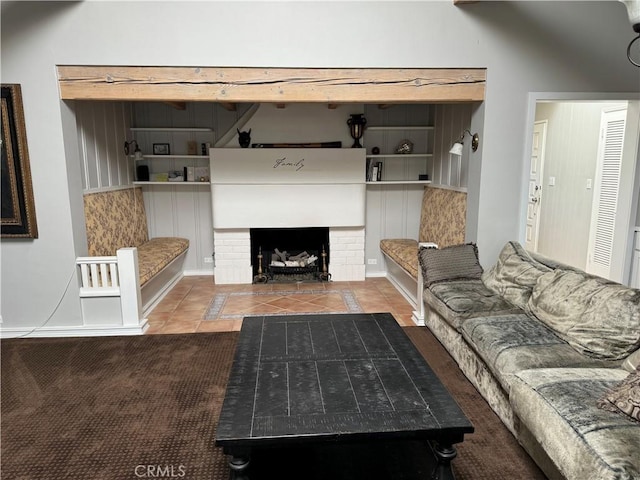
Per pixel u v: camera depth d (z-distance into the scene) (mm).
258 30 3451
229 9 3410
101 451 2201
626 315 2279
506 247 3641
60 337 3678
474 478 2018
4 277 3607
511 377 2174
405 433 1657
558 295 2738
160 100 3549
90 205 3943
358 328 2682
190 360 3250
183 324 3988
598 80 3684
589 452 1546
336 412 1764
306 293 4934
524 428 2178
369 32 3514
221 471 2059
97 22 3357
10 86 3332
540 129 6293
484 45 3580
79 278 3660
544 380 1993
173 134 5355
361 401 1846
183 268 5680
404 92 3609
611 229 4762
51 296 3654
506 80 3633
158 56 3424
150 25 3389
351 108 5211
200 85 3488
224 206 5094
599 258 4980
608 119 4789
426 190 5469
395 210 5652
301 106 5164
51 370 3084
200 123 5340
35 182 3480
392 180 5566
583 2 3557
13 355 3326
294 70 3523
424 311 3967
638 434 1587
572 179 5504
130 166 5109
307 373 2096
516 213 3828
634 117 3834
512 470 2068
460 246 3836
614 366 2209
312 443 1630
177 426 2414
